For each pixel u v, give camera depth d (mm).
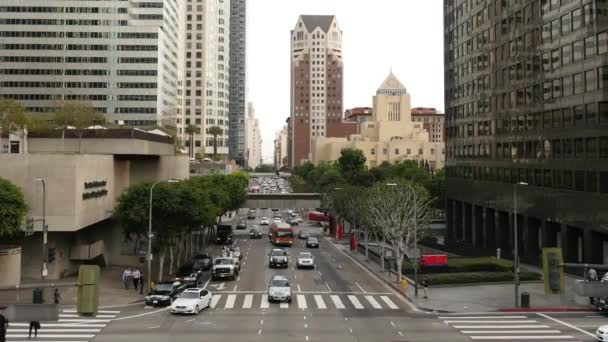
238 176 117688
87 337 33062
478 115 91312
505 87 81312
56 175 49938
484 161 88688
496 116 84375
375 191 71375
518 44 77188
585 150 60469
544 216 69750
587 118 60156
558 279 25859
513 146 78562
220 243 93438
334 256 81125
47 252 53094
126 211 54594
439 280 54219
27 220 45562
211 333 34250
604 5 57312
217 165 180125
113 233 66500
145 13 183000
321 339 32938
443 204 123500
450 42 104938
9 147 67438
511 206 78750
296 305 44594
